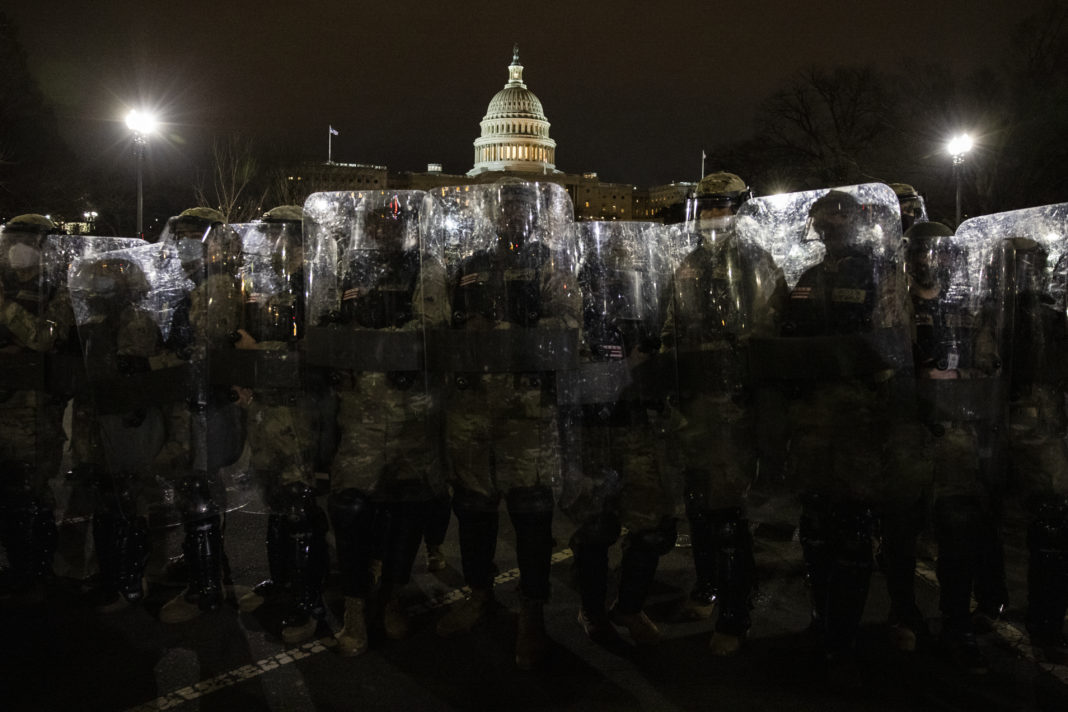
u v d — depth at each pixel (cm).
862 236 334
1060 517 353
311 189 4150
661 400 374
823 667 361
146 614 423
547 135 9762
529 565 359
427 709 328
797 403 342
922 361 355
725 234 362
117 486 407
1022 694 337
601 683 348
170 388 402
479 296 353
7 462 425
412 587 463
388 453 368
